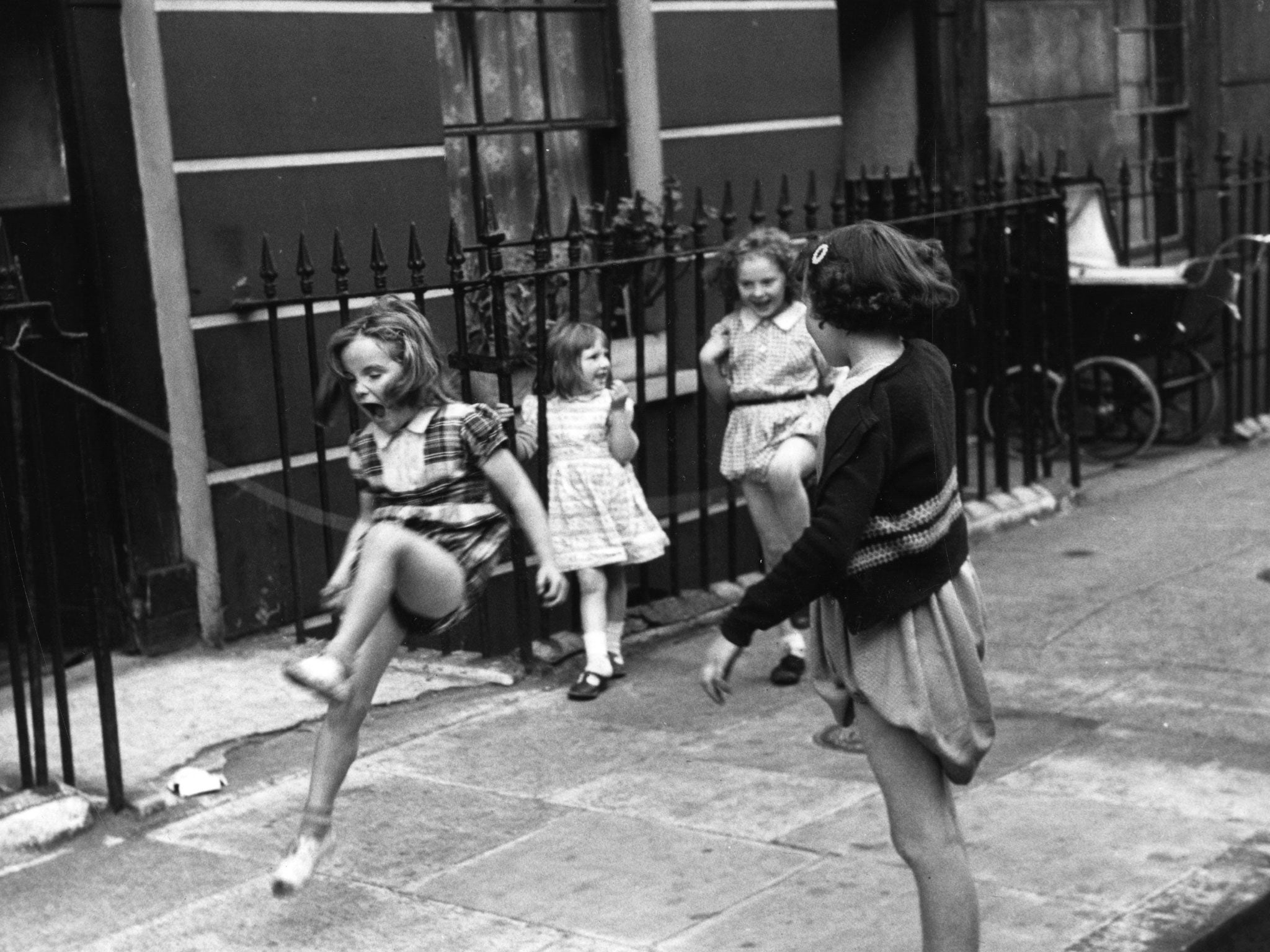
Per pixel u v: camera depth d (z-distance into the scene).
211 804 5.08
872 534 3.41
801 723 5.69
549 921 4.20
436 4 7.28
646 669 6.39
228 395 6.51
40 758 4.91
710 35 8.26
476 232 7.57
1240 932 4.05
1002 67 10.41
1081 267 9.83
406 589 4.06
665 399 7.78
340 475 6.88
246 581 6.63
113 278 6.23
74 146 6.14
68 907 4.40
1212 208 12.26
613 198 8.00
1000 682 6.08
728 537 7.46
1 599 6.36
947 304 3.53
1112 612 6.92
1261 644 6.40
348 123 6.83
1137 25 11.63
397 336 4.21
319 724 5.76
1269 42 12.73
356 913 4.30
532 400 6.27
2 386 6.32
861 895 4.26
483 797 5.09
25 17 6.09
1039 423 9.73
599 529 6.09
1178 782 4.97
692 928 4.12
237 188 6.48
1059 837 4.57
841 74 10.02
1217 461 10.08
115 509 6.33
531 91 7.72
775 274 6.07
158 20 6.21
